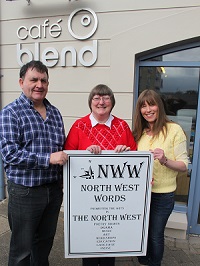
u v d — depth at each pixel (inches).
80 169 62.1
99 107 65.8
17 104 62.2
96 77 109.9
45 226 70.9
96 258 73.7
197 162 106.0
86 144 66.9
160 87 108.8
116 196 64.5
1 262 87.1
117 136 68.3
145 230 67.1
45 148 63.4
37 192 63.0
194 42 100.0
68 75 113.7
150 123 72.0
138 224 66.7
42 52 115.1
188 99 106.7
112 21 103.5
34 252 73.5
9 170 62.7
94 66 109.1
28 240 65.1
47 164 58.8
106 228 66.3
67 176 62.2
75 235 66.1
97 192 63.9
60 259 90.1
